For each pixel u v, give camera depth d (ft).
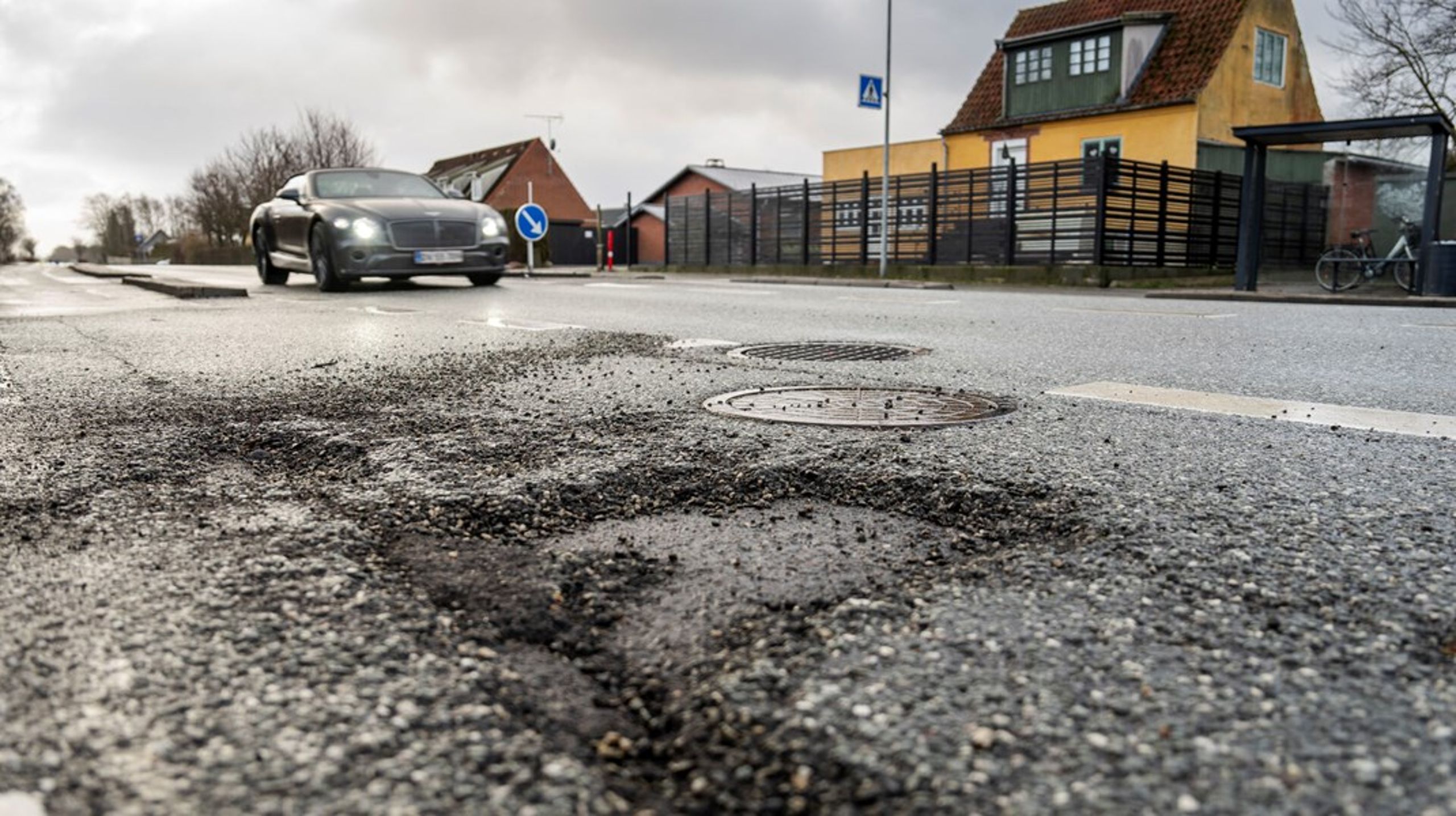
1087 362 16.55
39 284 53.98
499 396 12.82
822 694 4.44
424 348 18.65
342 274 37.11
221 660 4.72
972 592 5.65
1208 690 4.43
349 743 4.02
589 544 6.66
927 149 87.76
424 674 4.64
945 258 63.46
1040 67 80.28
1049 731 4.09
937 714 4.24
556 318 26.02
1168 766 3.84
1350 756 3.90
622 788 3.82
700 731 4.19
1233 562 6.08
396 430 10.49
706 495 7.89
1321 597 5.50
